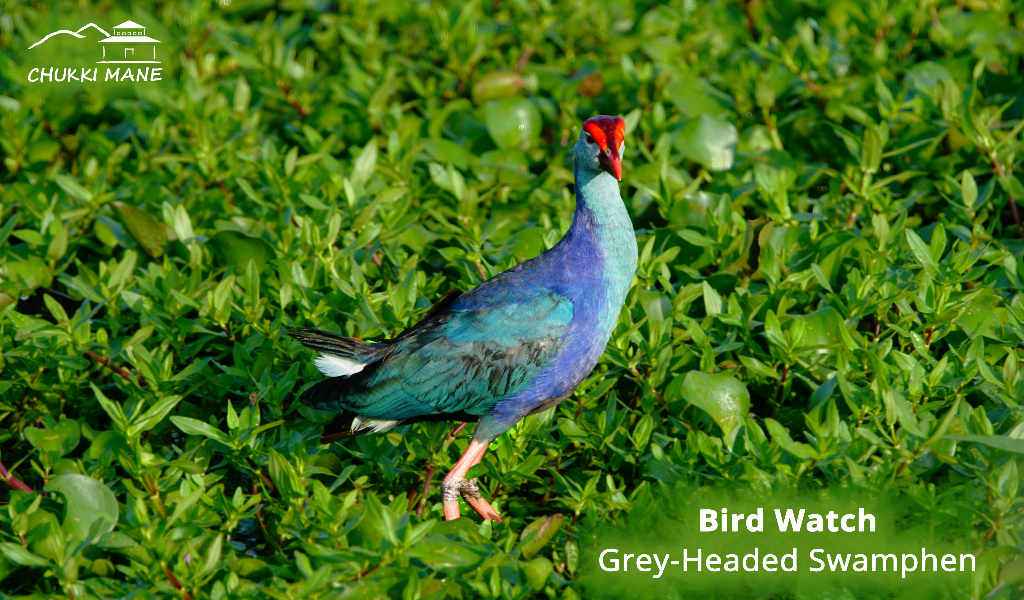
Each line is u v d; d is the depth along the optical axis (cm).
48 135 2334
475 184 1978
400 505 1221
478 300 1392
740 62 2258
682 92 2133
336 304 1617
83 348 1580
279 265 1680
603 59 2397
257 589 1197
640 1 2589
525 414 1414
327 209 1792
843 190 1958
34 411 1612
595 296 1386
